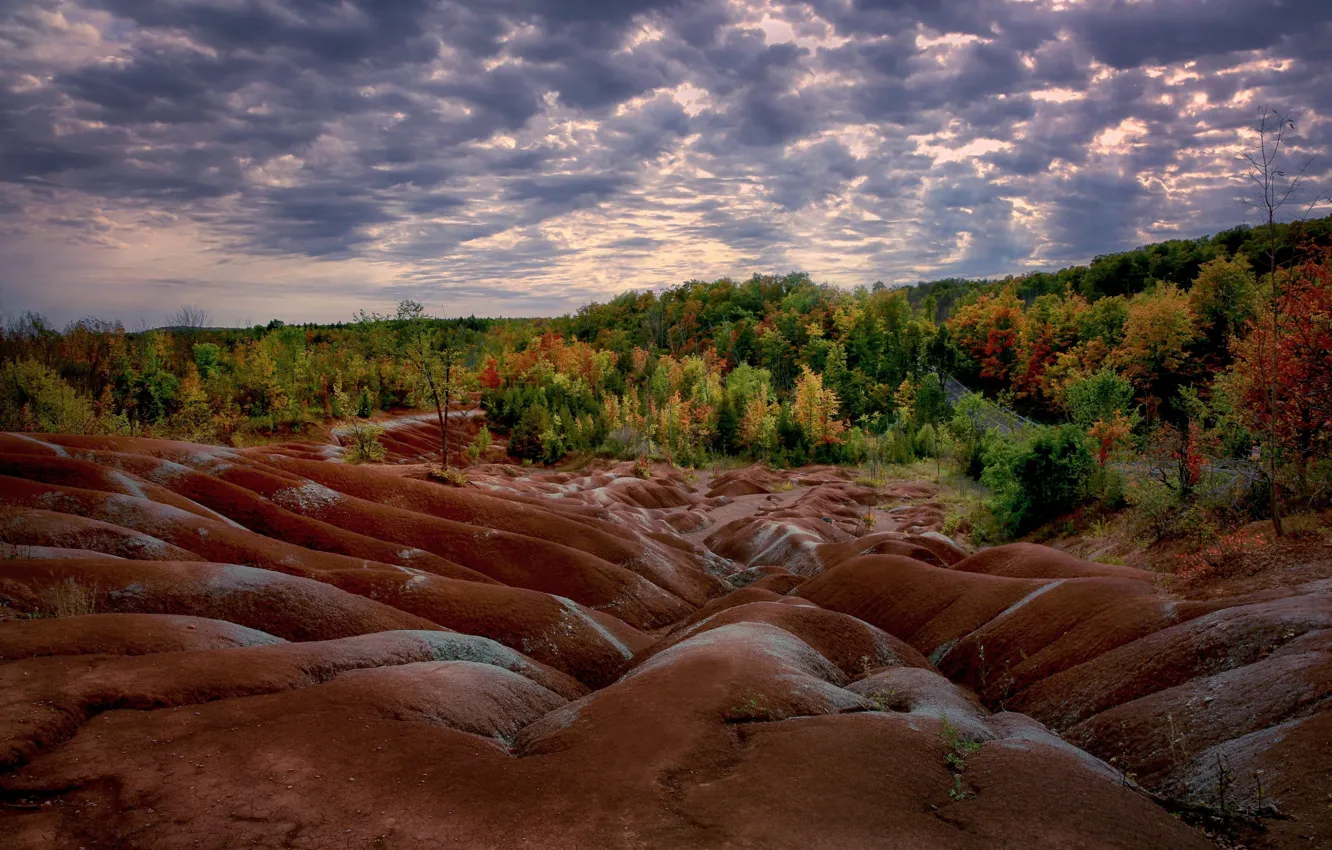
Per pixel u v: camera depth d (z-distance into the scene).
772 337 155.38
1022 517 45.22
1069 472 43.84
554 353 164.00
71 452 32.28
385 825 8.88
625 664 25.77
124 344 97.75
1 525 21.88
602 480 78.50
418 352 55.88
